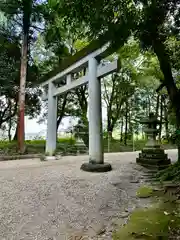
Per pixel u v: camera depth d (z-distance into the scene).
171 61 3.77
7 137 12.89
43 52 10.82
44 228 2.25
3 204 2.93
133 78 10.46
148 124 5.62
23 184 3.93
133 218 2.36
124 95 12.90
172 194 3.05
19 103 8.88
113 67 4.53
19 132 8.70
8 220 2.44
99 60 5.24
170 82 3.88
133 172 4.72
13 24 8.90
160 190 3.28
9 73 9.36
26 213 2.64
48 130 7.92
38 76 10.65
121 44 2.54
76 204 2.93
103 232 2.14
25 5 8.00
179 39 2.78
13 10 8.07
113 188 3.62
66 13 2.46
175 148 11.10
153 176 4.23
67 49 10.26
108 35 2.29
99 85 5.22
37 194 3.35
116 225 2.28
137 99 13.59
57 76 7.30
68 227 2.27
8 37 9.31
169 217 2.30
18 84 9.94
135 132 13.70
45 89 8.62
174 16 2.18
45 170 5.22
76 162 6.52
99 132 5.15
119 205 2.87
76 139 10.48
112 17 2.16
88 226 2.29
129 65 9.95
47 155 7.85
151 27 2.25
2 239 2.04
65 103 12.72
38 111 12.38
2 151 8.68
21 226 2.30
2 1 7.89
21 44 9.63
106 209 2.75
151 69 7.07
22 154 8.48
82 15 2.34
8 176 4.61
